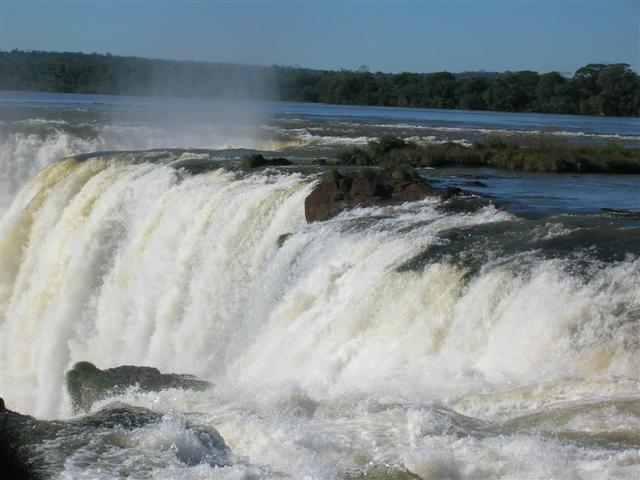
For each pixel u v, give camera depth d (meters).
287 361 16.39
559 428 10.66
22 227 31.20
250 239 22.23
